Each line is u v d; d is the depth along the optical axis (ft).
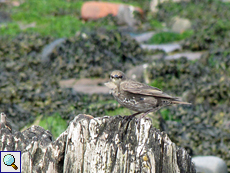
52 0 103.86
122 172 19.71
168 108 46.26
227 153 38.83
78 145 20.17
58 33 80.23
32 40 70.23
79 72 60.49
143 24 93.50
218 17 95.45
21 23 87.20
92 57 62.28
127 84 24.23
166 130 39.86
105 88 54.24
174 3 110.73
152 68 56.85
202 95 49.96
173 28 93.97
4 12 90.68
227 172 36.45
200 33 75.77
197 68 57.98
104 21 90.22
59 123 39.42
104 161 19.75
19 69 59.62
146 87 24.17
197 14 98.73
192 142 39.93
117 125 20.86
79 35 66.54
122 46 66.54
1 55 64.80
